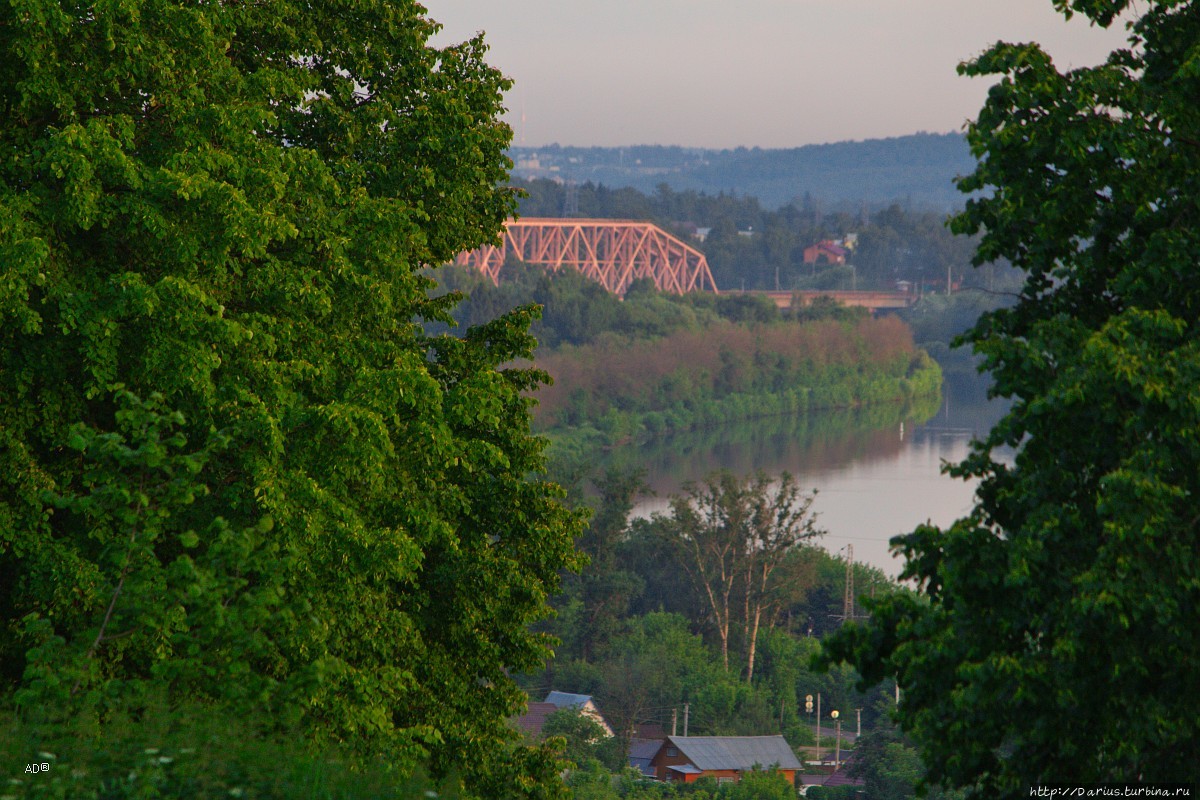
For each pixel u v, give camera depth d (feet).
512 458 311.47
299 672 176.86
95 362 212.84
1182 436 143.74
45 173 222.28
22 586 213.46
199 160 226.58
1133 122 170.71
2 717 153.79
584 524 315.17
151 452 169.37
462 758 282.15
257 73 255.50
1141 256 169.17
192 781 142.31
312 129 300.20
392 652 267.18
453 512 288.51
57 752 143.84
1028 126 176.76
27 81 216.74
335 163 286.87
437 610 296.10
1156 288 165.37
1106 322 169.68
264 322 233.76
